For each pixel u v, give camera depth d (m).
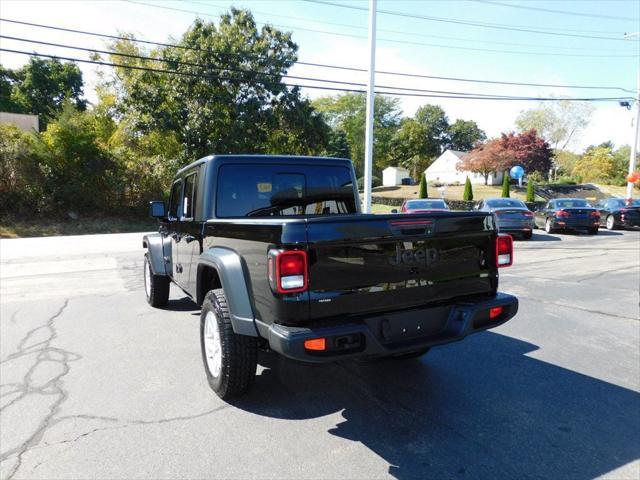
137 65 29.06
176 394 3.78
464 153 72.88
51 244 15.91
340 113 81.69
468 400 3.63
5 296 7.60
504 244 3.66
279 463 2.77
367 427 3.21
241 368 3.43
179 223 5.14
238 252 3.31
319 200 4.78
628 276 8.96
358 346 2.90
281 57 27.38
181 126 25.81
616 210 20.56
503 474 2.64
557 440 3.01
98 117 30.75
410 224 3.09
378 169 86.31
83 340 5.21
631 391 3.76
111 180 23.42
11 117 34.94
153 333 5.48
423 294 3.21
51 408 3.52
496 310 3.43
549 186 53.72
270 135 28.45
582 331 5.43
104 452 2.90
